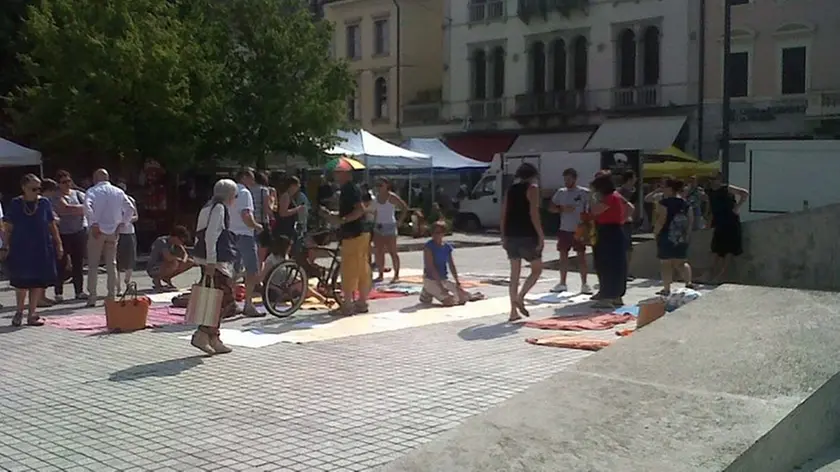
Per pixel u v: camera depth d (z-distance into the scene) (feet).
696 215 59.16
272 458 19.48
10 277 36.88
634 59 137.18
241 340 33.40
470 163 117.80
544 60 147.02
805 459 13.92
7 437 21.42
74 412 23.62
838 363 15.19
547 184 108.17
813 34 120.26
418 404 23.98
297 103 85.20
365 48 169.48
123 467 19.03
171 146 76.43
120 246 45.34
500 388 25.72
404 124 164.04
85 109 72.74
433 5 167.32
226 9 85.87
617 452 12.74
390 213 53.36
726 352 16.34
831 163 67.56
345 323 37.40
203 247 31.07
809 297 19.61
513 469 12.57
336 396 24.94
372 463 19.08
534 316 39.55
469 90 155.74
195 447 20.38
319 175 100.27
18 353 31.58
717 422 13.38
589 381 15.64
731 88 126.82
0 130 85.97
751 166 70.13
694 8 129.90
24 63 78.28
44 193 45.16
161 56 73.41
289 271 39.34
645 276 59.72
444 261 43.42
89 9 74.95
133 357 30.66
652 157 114.52
